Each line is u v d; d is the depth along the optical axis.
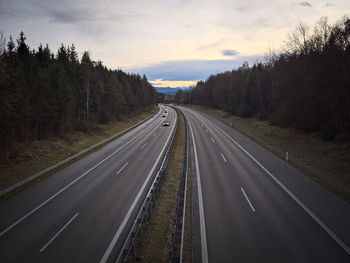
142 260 8.86
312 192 14.25
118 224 11.12
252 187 15.24
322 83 26.03
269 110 53.19
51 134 32.88
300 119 31.78
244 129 42.34
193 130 42.06
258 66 65.69
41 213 12.10
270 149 25.92
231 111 70.88
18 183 15.55
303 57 31.19
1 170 19.05
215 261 8.41
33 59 39.34
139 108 89.50
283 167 19.45
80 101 45.09
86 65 46.72
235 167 19.69
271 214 11.64
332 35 26.61
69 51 52.56
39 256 8.73
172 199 14.24
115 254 8.98
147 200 13.12
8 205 13.03
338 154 20.86
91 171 19.30
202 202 13.27
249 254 8.71
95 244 9.55
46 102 30.77
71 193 14.72
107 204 13.20
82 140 32.97
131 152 25.95
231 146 27.98
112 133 40.69
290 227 10.41
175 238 9.74
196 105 135.75
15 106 23.97
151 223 11.48
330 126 26.19
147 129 45.47
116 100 59.69
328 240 9.39
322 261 8.18
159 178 15.99
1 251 8.99
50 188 15.57
